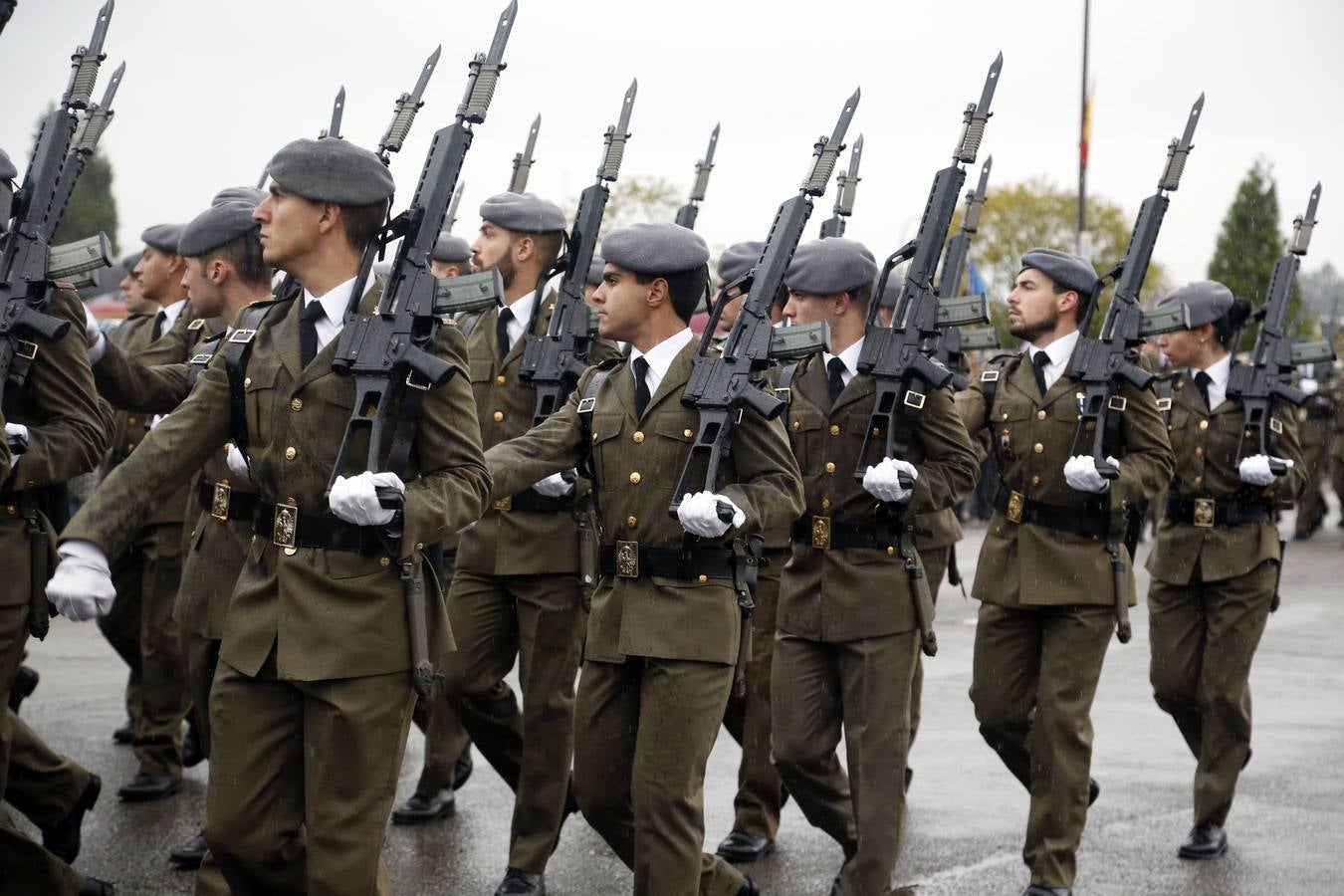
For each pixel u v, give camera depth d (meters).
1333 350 10.61
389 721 5.16
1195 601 8.90
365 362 5.13
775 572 8.40
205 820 5.23
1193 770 9.97
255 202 7.96
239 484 6.91
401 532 5.00
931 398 7.31
